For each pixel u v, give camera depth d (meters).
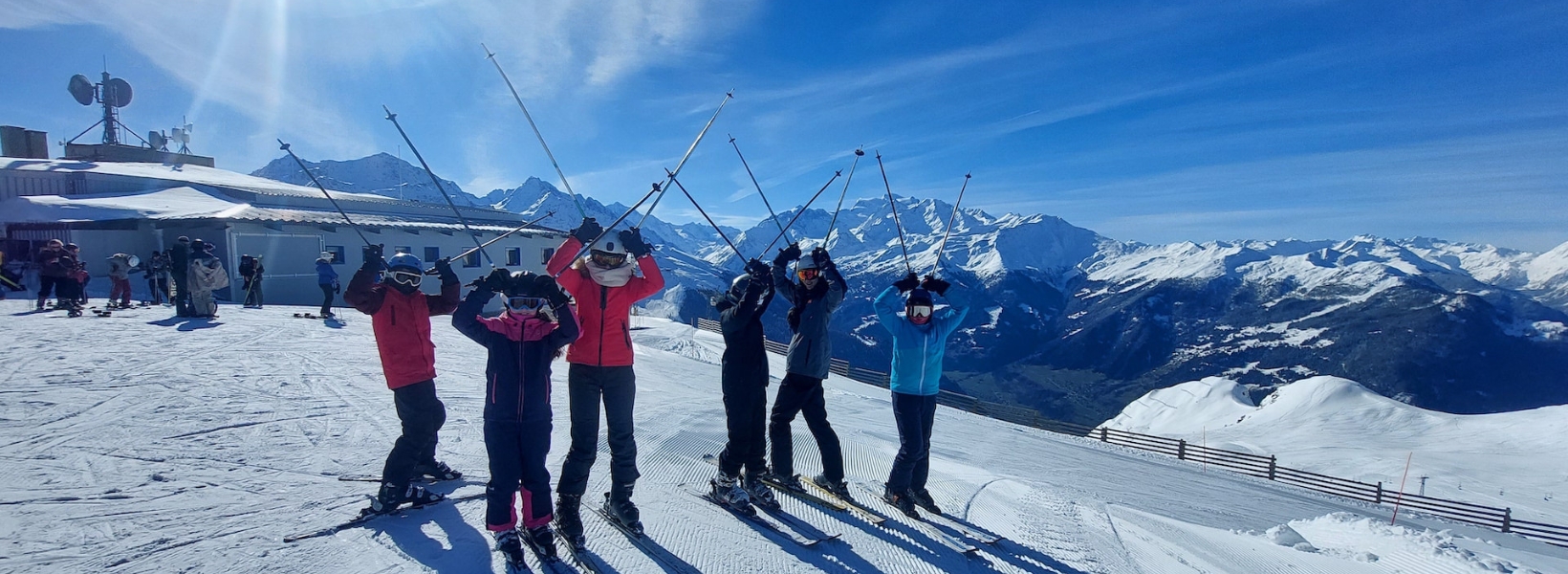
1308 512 12.31
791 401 4.53
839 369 26.59
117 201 25.16
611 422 3.59
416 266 3.66
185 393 6.58
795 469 5.95
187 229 21.42
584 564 3.20
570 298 3.38
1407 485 30.20
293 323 12.98
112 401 6.14
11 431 5.09
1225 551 5.27
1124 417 61.75
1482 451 38.34
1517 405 108.00
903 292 4.66
